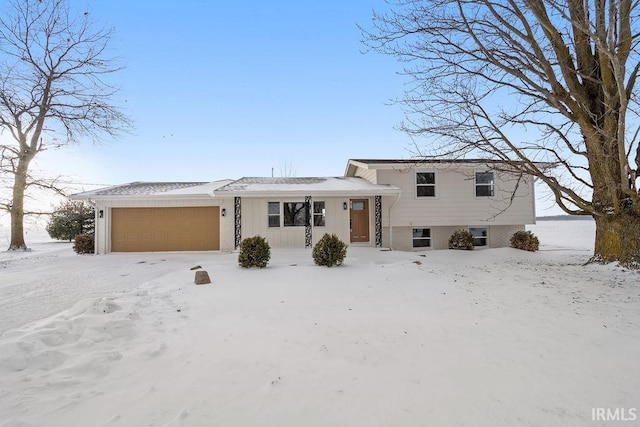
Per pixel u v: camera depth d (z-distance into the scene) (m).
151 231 14.60
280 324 4.62
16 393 2.72
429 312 5.20
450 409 2.59
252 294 6.34
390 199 15.18
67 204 24.06
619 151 8.16
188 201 14.65
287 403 2.68
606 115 8.84
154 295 6.11
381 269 8.93
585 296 6.22
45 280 8.36
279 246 14.28
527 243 14.38
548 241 21.75
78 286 7.59
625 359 3.47
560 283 7.40
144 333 4.18
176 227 14.67
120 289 7.25
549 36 8.99
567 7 7.55
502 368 3.28
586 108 8.93
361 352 3.68
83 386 2.90
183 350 3.71
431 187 15.48
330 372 3.21
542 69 9.34
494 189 15.55
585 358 3.50
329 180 16.48
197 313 5.14
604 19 7.27
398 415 2.52
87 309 4.60
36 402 2.62
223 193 13.00
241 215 14.25
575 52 9.79
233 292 6.48
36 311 5.47
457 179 15.46
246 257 9.38
